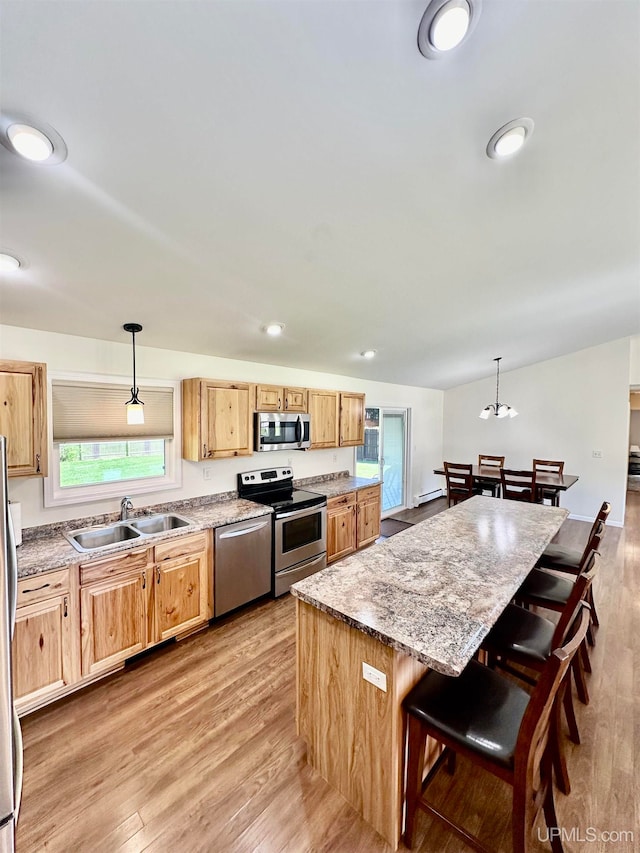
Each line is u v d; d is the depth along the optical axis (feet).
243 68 3.24
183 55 3.07
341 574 6.12
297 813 5.00
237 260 6.39
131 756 5.85
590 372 19.06
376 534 15.51
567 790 5.23
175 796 5.24
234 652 8.46
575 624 4.72
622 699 7.07
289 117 3.79
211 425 10.35
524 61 3.49
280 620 9.81
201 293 7.41
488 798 5.28
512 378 21.48
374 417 18.74
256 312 8.68
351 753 5.02
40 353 8.20
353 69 3.36
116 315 7.88
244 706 6.89
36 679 6.61
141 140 3.79
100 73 3.11
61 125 3.49
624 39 3.41
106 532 8.90
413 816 4.57
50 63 2.98
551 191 5.59
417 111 3.90
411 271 7.63
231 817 4.96
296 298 8.20
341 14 2.90
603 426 18.78
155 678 7.62
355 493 14.15
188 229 5.37
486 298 9.71
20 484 7.94
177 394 10.64
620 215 6.46
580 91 3.92
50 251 5.46
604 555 14.39
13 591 3.51
